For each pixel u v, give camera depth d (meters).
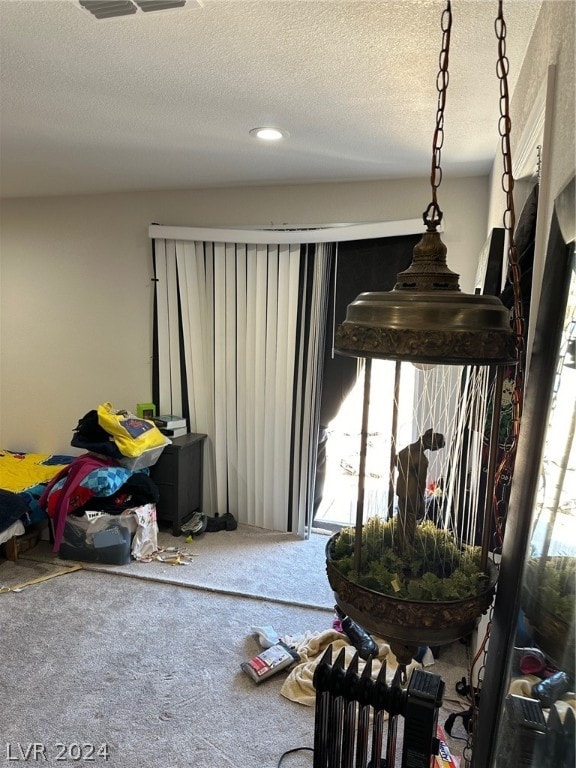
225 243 3.32
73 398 3.91
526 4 1.27
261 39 1.48
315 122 2.12
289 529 3.47
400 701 1.17
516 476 0.98
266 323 3.32
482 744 1.04
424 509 1.12
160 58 1.61
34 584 2.73
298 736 1.77
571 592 0.71
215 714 1.86
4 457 3.76
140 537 3.03
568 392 0.77
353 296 3.10
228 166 2.81
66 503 2.90
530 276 1.37
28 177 3.12
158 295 3.48
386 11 1.33
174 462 3.28
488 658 1.06
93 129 2.26
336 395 3.21
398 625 0.88
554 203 0.95
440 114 0.94
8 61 1.64
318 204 3.16
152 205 3.49
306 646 2.20
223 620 2.44
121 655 2.17
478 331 0.81
